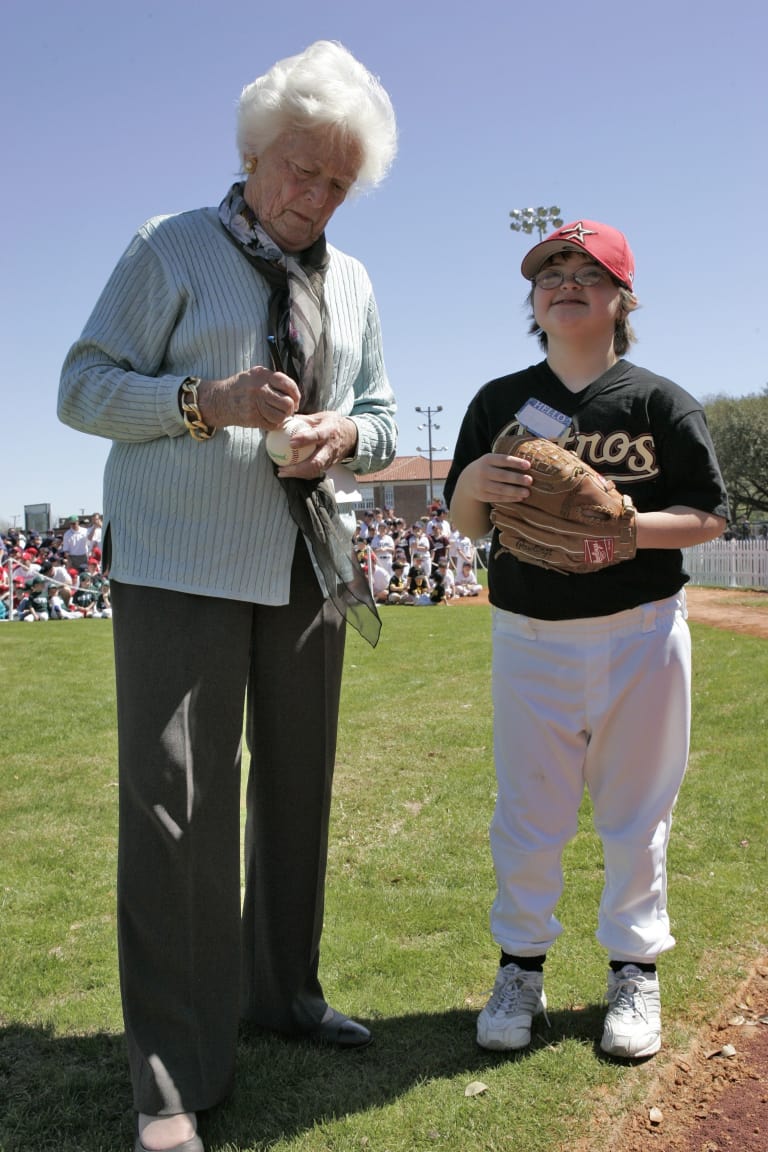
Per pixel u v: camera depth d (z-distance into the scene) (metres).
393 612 16.61
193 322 2.02
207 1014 2.03
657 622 2.27
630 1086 2.11
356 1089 2.13
